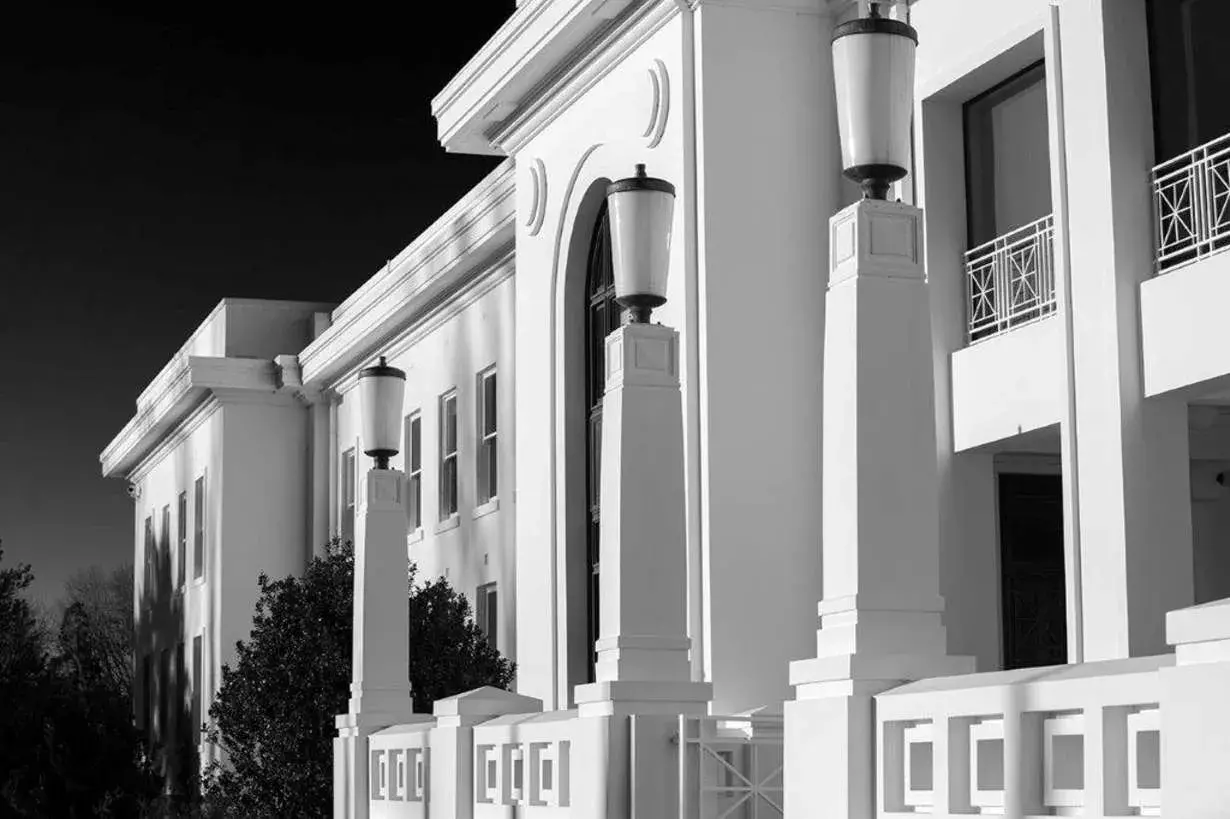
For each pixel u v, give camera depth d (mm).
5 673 39062
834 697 8297
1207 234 12594
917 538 8406
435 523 28312
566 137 20328
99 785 35656
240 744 22094
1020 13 14234
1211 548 15461
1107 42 13219
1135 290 13023
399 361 30812
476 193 26031
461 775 14547
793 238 16922
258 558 35938
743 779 11391
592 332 20312
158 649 42500
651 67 17797
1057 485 16172
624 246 11492
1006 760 7207
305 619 21844
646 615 11336
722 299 16641
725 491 16375
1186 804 5859
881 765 8047
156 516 43344
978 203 15516
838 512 8500
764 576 16344
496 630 25875
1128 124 13180
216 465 36438
